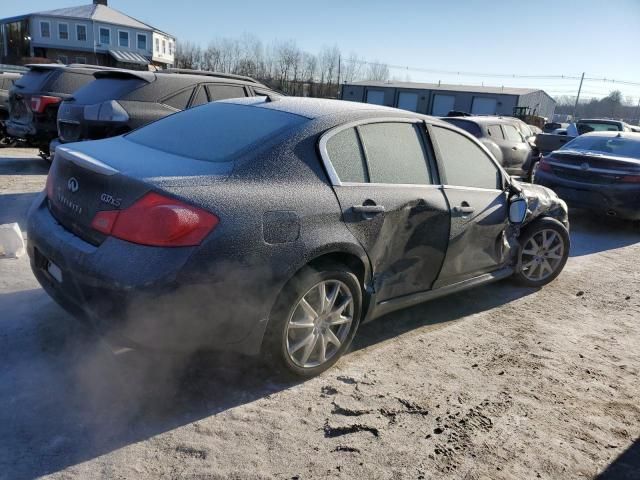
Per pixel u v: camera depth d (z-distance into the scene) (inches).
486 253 171.9
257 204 107.5
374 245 130.1
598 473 102.9
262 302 109.3
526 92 2005.4
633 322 178.9
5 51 2075.5
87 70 363.6
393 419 114.0
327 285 123.3
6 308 147.9
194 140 129.2
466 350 148.8
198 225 99.3
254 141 120.3
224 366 128.3
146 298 96.4
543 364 143.8
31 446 96.9
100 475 91.9
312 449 102.9
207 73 362.0
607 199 299.6
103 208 104.3
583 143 351.3
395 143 142.3
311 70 2568.9
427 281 152.3
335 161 126.2
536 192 200.2
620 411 124.3
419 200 141.1
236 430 106.3
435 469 100.1
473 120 440.8
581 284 215.5
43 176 340.2
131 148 130.0
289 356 119.7
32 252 124.3
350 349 144.0
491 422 115.7
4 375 117.2
